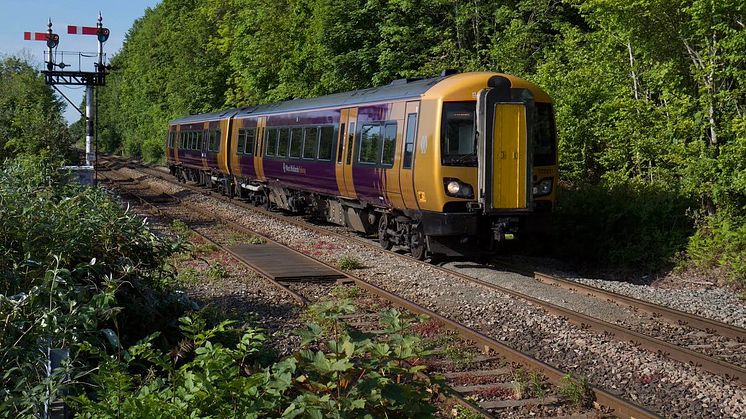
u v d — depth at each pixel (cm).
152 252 851
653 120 1476
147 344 505
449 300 1048
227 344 779
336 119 1686
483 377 714
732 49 1280
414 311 977
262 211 2231
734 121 1239
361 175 1534
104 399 455
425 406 435
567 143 1723
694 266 1302
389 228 1520
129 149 7281
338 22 2631
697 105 1413
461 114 1260
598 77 1694
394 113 1409
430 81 1358
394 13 2533
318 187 1828
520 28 2255
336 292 1089
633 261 1383
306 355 427
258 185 2395
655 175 1570
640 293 1112
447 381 706
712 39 1371
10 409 505
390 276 1223
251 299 1048
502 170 1248
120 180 3878
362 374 434
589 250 1478
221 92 4753
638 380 713
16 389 510
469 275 1245
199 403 424
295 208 2098
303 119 1905
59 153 2333
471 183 1262
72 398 449
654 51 1467
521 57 2239
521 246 1490
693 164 1334
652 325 938
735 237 1263
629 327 929
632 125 1498
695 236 1327
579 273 1360
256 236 1678
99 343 637
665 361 768
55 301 613
